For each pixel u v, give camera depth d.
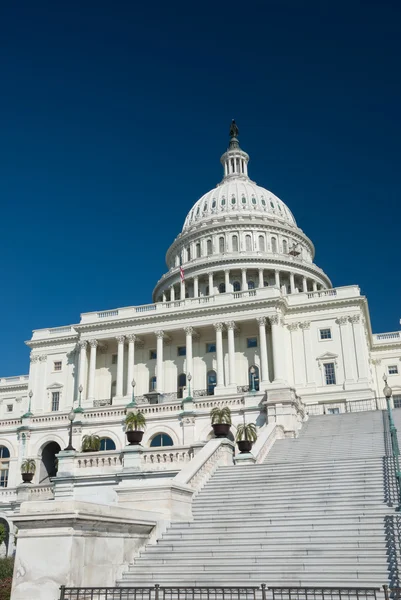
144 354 71.88
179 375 69.88
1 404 89.56
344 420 38.69
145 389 70.25
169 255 109.94
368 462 22.66
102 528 14.80
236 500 20.33
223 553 16.11
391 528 16.09
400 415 37.12
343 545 15.62
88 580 13.88
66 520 13.58
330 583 13.72
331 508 18.30
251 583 14.24
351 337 65.56
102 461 30.33
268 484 21.58
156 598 11.22
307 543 16.02
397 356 77.25
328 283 100.38
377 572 13.97
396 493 18.84
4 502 37.69
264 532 17.05
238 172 117.94
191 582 14.63
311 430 36.81
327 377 64.94
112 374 72.12
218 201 106.94
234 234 99.94
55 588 13.13
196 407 44.72
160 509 18.55
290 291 92.50
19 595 13.35
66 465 30.80
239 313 67.06
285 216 107.19
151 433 44.88
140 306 71.94
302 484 20.98
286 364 65.81
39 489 37.38
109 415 47.38
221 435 28.25
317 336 66.69
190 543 16.92
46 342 75.25
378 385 76.44
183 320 68.69
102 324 70.56
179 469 28.11
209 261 92.69
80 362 70.81
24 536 13.79
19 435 48.97
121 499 19.08
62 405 71.88
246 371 67.75
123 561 15.69
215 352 69.38
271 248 99.56
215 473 23.86
